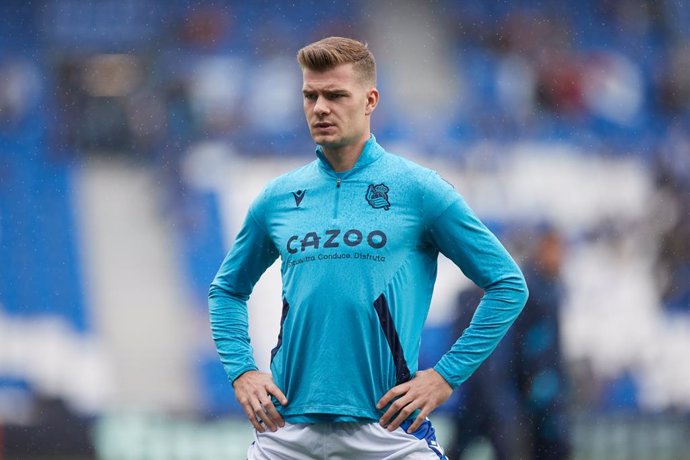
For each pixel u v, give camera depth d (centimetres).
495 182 5200
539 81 5772
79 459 3675
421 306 1211
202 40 5697
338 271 1176
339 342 1171
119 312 4572
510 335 2577
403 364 1182
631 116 5709
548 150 5419
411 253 1198
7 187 5019
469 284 2705
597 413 3794
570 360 3828
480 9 6053
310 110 1202
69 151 5206
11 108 5322
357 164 1220
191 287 4744
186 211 4994
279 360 1221
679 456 3738
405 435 1195
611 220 5012
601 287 4734
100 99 5353
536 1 6066
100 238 4856
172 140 5278
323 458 1205
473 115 5612
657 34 6003
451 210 1195
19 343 4384
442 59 5928
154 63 5578
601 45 5944
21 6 5638
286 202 1238
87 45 5622
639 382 4334
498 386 2553
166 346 4422
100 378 4269
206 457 3625
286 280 1215
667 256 4847
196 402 4194
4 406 4094
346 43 1208
